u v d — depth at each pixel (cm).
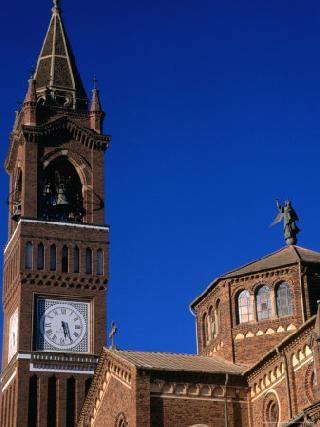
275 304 7088
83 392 8369
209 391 6225
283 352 6084
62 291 8719
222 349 7181
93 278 8844
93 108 9575
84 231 9000
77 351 8544
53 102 9562
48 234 8869
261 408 6203
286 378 6003
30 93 9362
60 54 9931
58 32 10138
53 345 8494
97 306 8769
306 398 5838
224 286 7338
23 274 8644
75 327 8625
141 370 6044
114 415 6344
